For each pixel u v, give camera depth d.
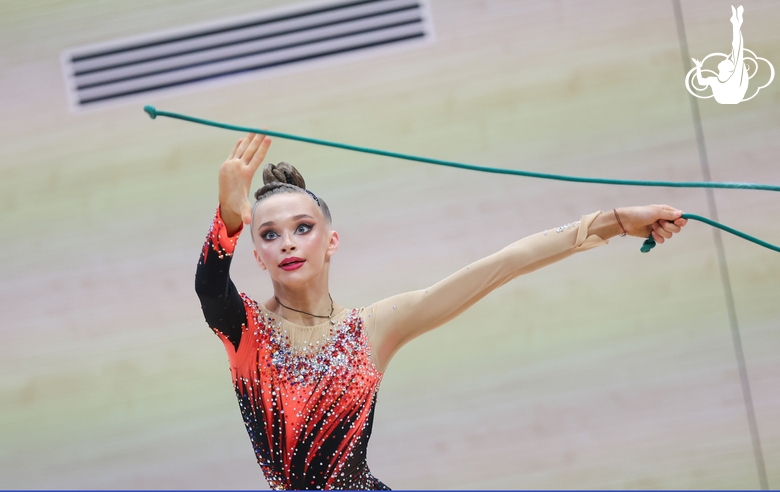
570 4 14.86
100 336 14.14
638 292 14.27
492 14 14.80
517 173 7.13
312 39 14.73
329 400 6.67
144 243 14.34
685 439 13.81
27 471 13.77
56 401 13.98
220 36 14.77
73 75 14.73
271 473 6.75
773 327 14.16
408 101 14.60
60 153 14.59
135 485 13.69
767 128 14.65
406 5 14.77
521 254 7.02
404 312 6.97
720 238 14.45
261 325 6.77
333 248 7.09
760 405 13.75
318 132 14.53
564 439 13.76
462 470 13.59
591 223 7.08
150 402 13.90
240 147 6.38
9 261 14.32
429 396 13.81
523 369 13.91
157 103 14.64
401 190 14.32
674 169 14.59
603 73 14.76
